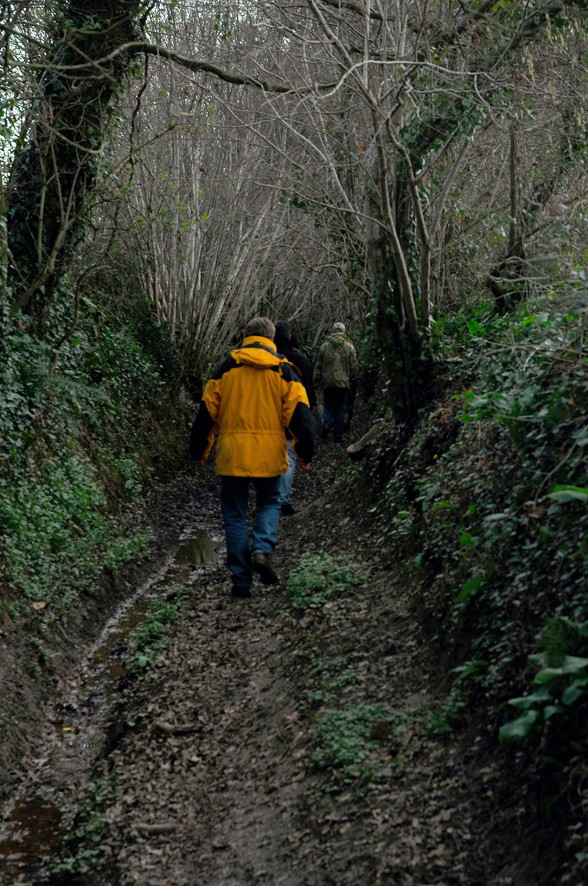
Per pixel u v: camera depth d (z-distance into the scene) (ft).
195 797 14.57
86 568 25.50
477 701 12.80
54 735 18.11
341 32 26.91
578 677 10.29
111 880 12.97
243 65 37.68
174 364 50.75
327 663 16.89
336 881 10.91
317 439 54.19
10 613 20.86
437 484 19.36
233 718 16.88
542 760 10.43
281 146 45.03
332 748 13.70
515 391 16.22
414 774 12.25
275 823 12.85
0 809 15.48
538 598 12.51
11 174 30.27
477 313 26.55
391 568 21.06
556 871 9.24
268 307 70.33
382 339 25.99
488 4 22.49
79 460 31.27
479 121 23.76
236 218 52.26
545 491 13.87
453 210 30.81
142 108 41.24
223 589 25.52
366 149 27.04
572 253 18.20
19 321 29.09
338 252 40.63
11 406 26.37
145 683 19.80
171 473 42.88
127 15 28.45
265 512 21.52
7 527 23.12
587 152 27.04
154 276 50.62
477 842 10.44
